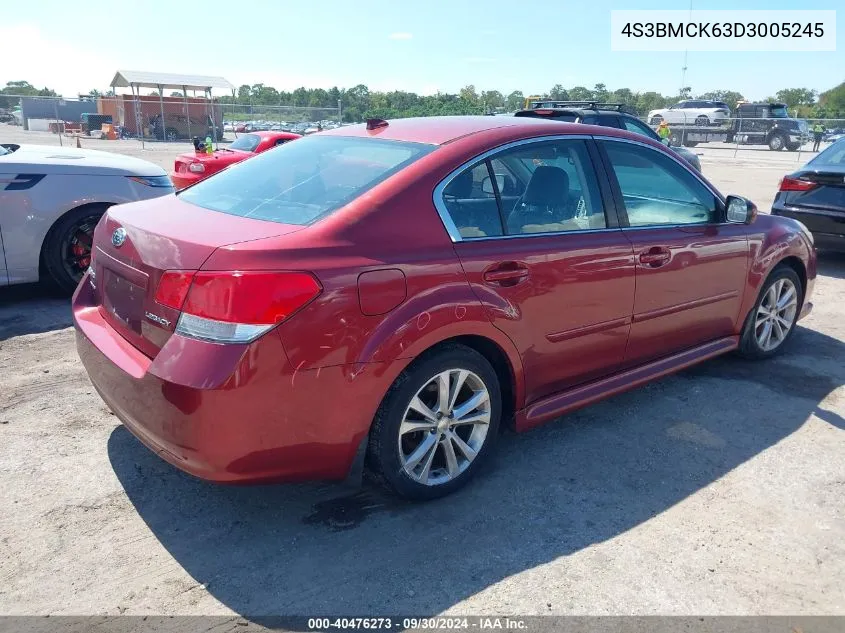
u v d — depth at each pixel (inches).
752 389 178.1
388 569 105.9
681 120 1411.2
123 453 137.5
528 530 116.5
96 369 117.1
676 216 161.9
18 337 201.3
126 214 125.5
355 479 113.7
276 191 125.1
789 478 135.2
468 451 126.7
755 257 179.3
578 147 144.6
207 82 1633.9
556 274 131.3
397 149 128.9
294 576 103.9
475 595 100.6
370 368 106.4
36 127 1489.9
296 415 102.3
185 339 99.0
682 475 135.6
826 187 302.5
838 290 283.3
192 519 117.3
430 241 115.5
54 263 230.1
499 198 128.2
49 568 104.0
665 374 161.5
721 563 109.2
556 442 147.9
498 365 131.4
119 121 1359.5
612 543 113.6
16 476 127.9
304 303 99.7
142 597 98.7
